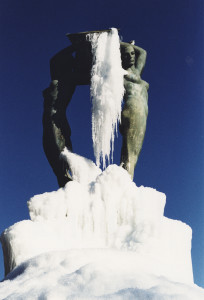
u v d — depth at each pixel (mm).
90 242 9461
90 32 11664
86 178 11078
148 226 9016
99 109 11211
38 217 9672
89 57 11633
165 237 8859
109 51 11438
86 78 11844
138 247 8602
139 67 11719
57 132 11508
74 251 7168
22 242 8672
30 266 7156
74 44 11797
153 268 7129
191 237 9328
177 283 6121
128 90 11359
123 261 7035
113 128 11211
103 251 7164
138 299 5512
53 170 11617
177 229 9133
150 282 6074
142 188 10312
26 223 9070
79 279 6133
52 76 12023
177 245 8906
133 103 11234
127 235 9492
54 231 9328
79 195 9977
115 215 9812
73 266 6805
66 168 11391
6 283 6816
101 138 11203
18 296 5938
